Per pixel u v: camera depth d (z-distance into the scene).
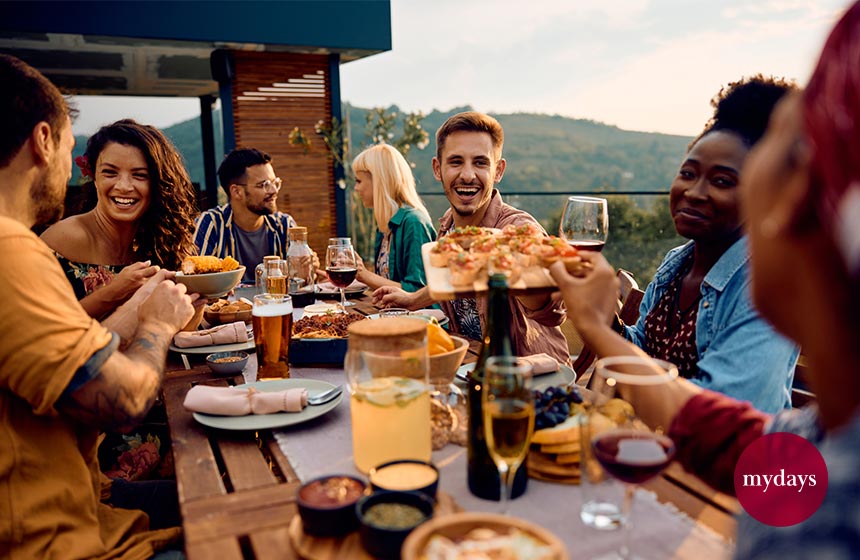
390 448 1.09
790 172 0.53
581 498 1.01
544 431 1.08
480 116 2.64
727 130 1.42
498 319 1.06
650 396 1.06
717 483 0.98
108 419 1.19
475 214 2.73
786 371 1.31
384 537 0.80
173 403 1.52
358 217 9.12
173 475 2.06
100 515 1.42
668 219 10.37
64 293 1.19
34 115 1.28
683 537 0.88
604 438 0.87
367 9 7.36
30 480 1.21
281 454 1.21
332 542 0.87
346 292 2.92
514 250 1.52
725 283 1.41
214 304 2.42
